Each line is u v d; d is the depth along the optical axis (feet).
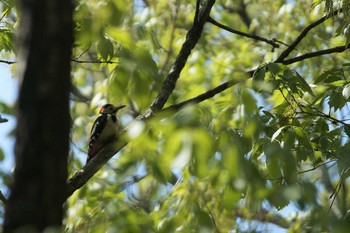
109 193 44.91
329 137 35.50
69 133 18.86
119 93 28.02
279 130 30.91
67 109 18.79
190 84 73.20
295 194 21.63
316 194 21.91
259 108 35.70
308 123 37.11
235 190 22.52
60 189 18.53
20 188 18.31
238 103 29.35
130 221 23.04
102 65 36.42
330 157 35.53
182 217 33.37
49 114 18.48
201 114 36.17
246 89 29.30
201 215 32.50
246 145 28.94
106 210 23.94
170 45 65.98
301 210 21.79
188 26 71.05
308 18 69.21
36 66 18.54
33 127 18.40
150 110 37.83
